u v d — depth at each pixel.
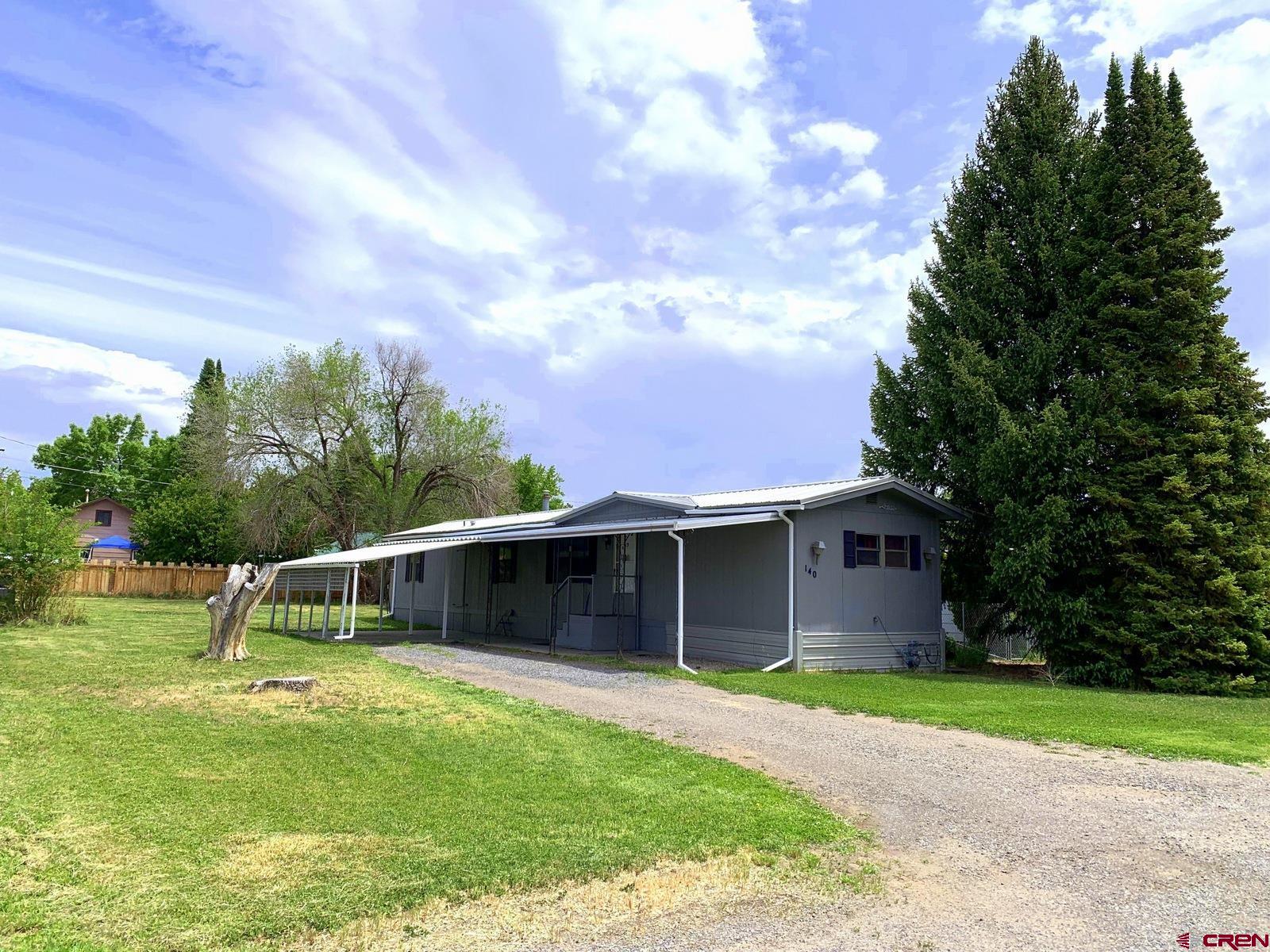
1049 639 14.19
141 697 9.04
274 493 29.81
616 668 12.78
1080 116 18.25
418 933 3.62
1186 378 13.73
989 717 8.95
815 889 4.16
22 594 17.97
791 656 13.25
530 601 18.81
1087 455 13.78
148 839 4.68
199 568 31.75
